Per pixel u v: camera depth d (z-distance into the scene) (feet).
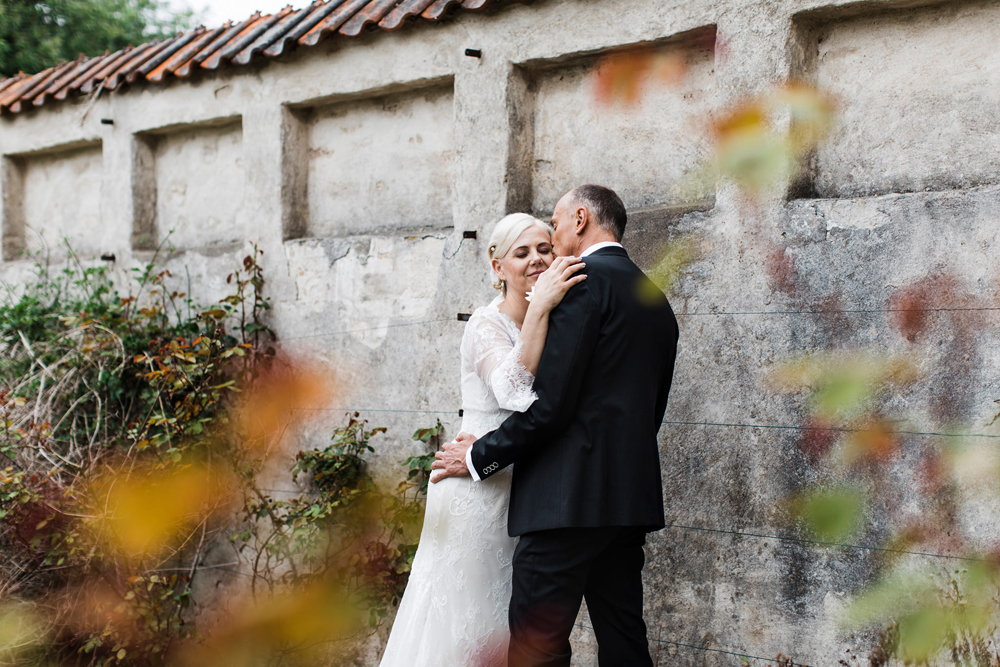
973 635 8.14
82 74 17.21
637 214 10.52
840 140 9.65
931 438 8.64
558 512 7.70
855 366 4.97
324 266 13.55
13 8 32.32
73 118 16.89
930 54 9.18
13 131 17.88
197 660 13.51
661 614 10.14
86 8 34.17
